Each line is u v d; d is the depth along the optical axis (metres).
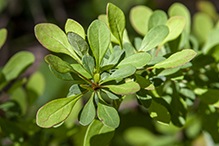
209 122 0.37
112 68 0.31
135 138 0.50
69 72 0.31
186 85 0.35
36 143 0.40
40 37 0.30
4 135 0.39
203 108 0.37
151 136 0.50
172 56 0.31
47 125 0.29
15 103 0.39
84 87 0.30
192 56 0.30
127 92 0.29
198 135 0.47
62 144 0.43
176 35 0.34
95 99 0.31
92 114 0.30
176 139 0.48
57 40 0.31
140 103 0.32
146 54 0.30
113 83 0.31
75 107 0.41
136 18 0.37
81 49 0.30
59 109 0.30
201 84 0.36
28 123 0.39
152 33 0.32
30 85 0.42
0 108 0.38
